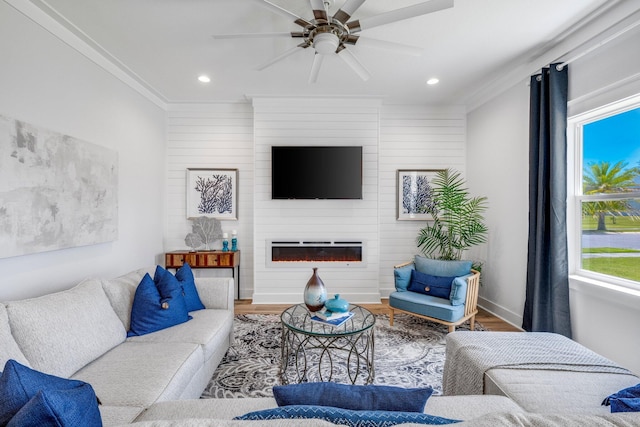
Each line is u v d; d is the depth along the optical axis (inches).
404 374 91.8
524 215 125.6
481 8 86.2
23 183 77.4
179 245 166.6
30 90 82.4
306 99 157.9
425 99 160.9
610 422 25.7
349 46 107.7
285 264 158.7
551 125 104.7
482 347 70.4
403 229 170.9
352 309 97.0
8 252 73.5
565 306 102.0
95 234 104.8
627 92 84.7
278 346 108.7
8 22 76.4
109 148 115.3
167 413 49.1
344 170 156.6
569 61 100.6
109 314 75.9
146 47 106.8
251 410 49.7
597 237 99.7
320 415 32.5
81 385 36.5
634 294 82.4
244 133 168.4
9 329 55.3
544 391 54.2
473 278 121.5
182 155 167.0
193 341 78.5
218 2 83.9
